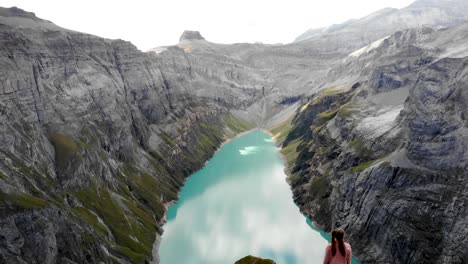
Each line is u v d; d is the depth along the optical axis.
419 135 137.75
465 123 127.25
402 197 130.00
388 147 155.25
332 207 161.88
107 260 118.62
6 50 154.25
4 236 88.81
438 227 117.88
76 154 157.25
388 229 129.12
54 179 142.50
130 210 163.88
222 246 149.75
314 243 150.12
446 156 127.94
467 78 133.25
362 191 146.50
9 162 121.19
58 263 99.38
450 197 119.75
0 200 95.06
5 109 137.12
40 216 98.56
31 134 145.38
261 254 142.00
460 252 109.25
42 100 163.25
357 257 133.75
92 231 125.56
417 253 117.38
